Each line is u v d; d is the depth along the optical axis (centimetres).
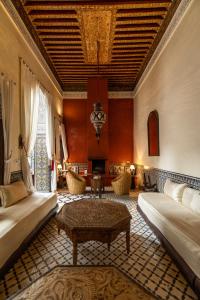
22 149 434
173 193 386
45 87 613
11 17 369
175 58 418
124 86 873
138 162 788
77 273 201
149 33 482
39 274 235
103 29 464
